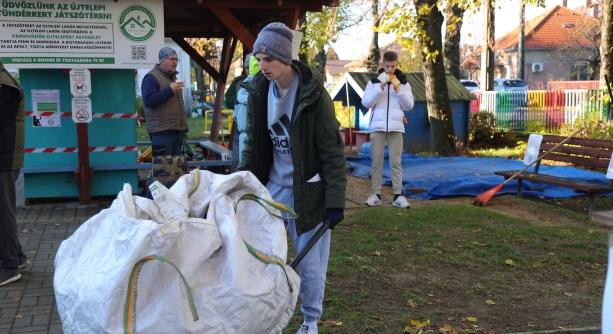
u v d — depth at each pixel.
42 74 8.18
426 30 13.88
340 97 16.98
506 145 17.14
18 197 8.86
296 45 6.49
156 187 2.81
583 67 56.44
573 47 54.59
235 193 2.92
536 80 61.19
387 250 6.16
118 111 8.48
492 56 23.39
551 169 10.79
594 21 52.34
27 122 8.23
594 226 7.43
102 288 2.38
